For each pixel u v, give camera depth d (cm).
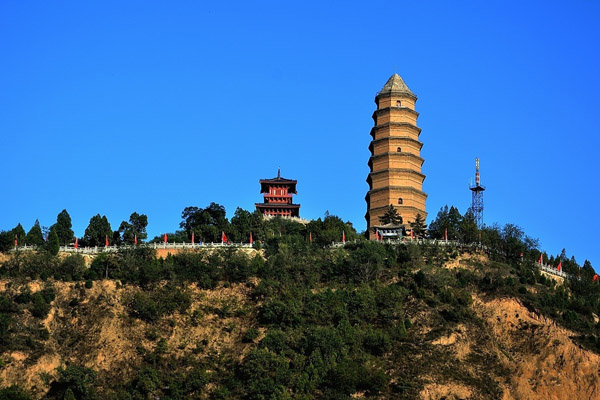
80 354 17562
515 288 19475
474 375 17275
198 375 16775
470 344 17988
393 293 18875
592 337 18038
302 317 18238
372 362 17250
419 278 19500
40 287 18850
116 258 19838
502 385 17150
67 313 18425
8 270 19188
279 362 16725
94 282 19175
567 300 19438
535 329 18388
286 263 19950
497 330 18512
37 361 17125
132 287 19162
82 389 16512
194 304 18888
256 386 16400
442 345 17800
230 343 17938
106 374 17175
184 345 17825
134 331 18075
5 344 17225
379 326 18225
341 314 18212
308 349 17275
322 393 16450
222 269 19788
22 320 17862
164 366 17325
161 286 19225
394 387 16725
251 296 19150
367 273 19662
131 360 17475
